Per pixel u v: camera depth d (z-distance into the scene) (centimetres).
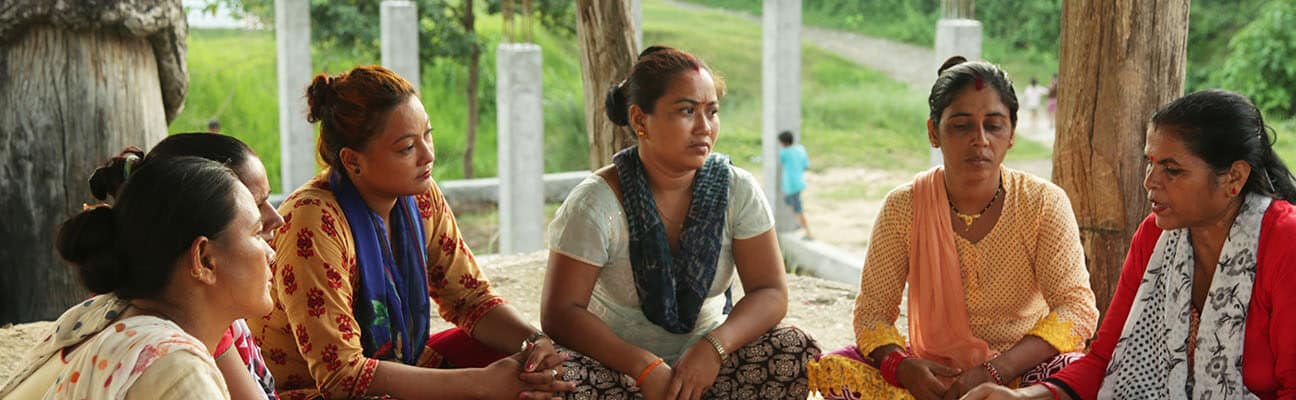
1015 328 352
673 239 348
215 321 234
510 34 948
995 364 330
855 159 1867
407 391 316
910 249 349
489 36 1792
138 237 223
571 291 338
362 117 308
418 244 335
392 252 331
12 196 572
